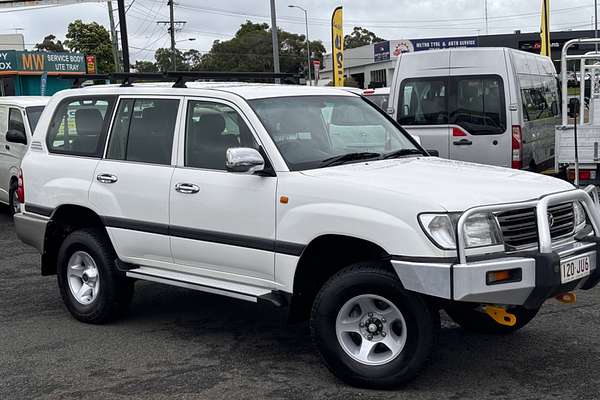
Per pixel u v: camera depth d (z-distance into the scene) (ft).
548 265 15.69
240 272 19.10
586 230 17.99
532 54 43.83
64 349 20.54
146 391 17.31
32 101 41.81
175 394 17.07
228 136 19.51
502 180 17.58
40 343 21.13
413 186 16.55
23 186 24.31
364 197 16.56
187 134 20.33
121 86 22.75
